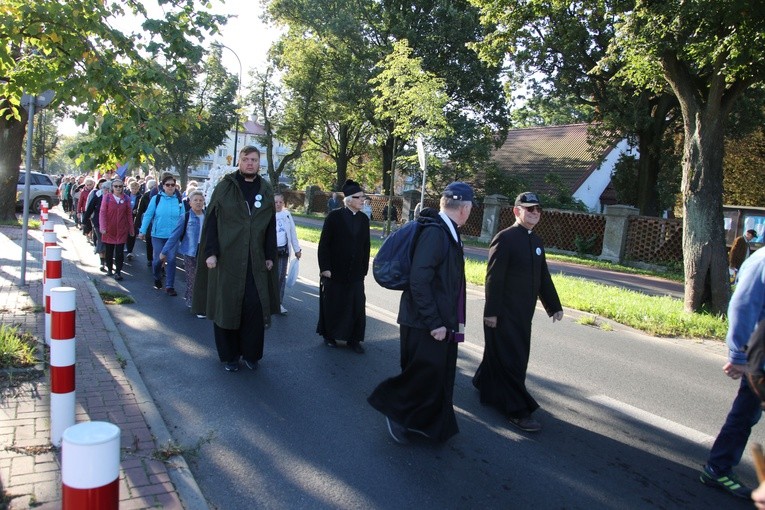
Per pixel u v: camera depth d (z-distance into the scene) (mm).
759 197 28422
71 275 9719
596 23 19625
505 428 4672
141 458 3580
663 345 8133
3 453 3418
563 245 24172
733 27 9305
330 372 5816
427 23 31703
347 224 6492
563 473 3939
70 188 21906
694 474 4051
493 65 17312
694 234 10297
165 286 9797
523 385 4652
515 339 4652
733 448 3768
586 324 9258
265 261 5598
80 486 1534
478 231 27922
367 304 9602
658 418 5137
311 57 37438
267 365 5930
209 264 5289
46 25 5590
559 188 29375
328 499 3432
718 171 10234
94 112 5824
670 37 9875
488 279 4680
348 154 45875
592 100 25781
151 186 12102
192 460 3807
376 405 4227
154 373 5473
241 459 3867
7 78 6305
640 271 19125
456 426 4184
